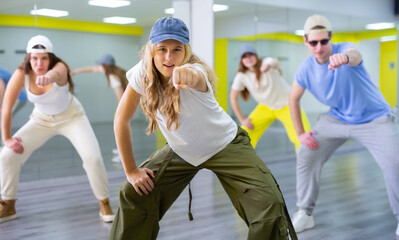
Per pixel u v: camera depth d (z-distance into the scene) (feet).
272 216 6.49
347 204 13.15
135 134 17.29
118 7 16.52
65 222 11.50
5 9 14.55
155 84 6.20
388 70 26.25
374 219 11.62
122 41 16.67
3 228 11.01
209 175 17.53
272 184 6.71
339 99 10.23
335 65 8.76
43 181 15.67
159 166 7.14
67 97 11.54
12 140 11.48
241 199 6.87
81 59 15.85
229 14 19.25
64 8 15.51
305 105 21.40
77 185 15.98
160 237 10.30
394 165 9.81
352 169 18.95
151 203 7.09
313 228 10.91
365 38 25.18
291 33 21.35
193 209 12.64
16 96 11.36
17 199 12.94
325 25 9.70
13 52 14.74
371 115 10.21
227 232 10.64
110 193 14.66
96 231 10.76
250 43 19.69
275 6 20.63
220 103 19.04
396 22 26.73
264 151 20.77
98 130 16.43
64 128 11.76
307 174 10.78
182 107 6.25
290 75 20.98
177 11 18.45
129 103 6.51
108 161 16.92
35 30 15.05
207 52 19.06
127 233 7.00
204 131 6.64
